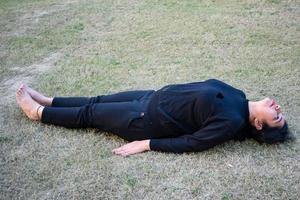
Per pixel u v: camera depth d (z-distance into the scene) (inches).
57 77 165.5
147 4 247.1
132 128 121.8
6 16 236.4
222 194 105.3
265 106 119.6
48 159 118.7
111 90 154.8
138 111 122.0
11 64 178.5
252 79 159.0
